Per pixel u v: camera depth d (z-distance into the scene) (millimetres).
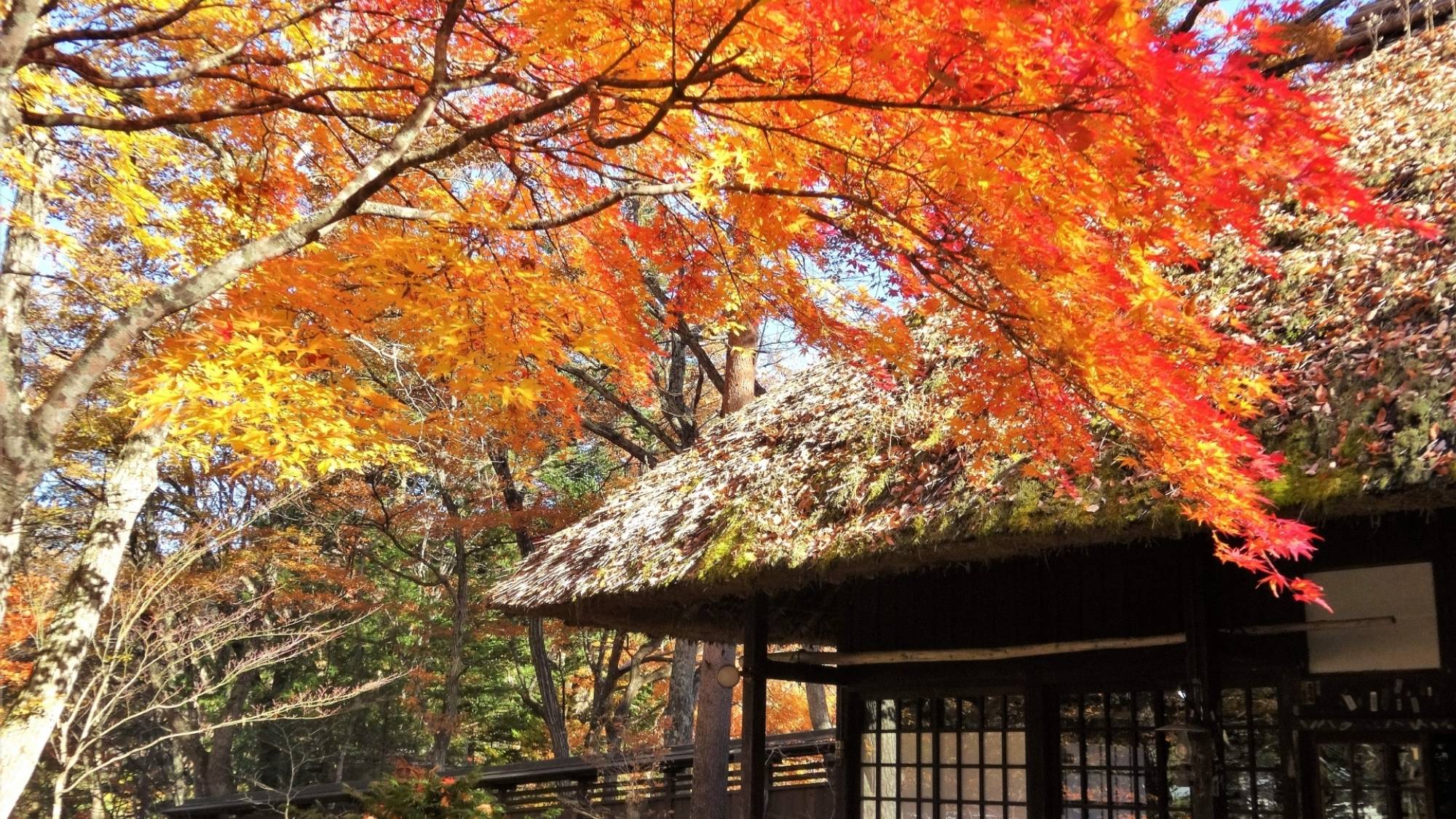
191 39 4109
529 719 18234
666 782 11508
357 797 8266
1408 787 3719
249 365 3590
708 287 4086
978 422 3602
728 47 2994
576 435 6641
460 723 16438
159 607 9867
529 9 3094
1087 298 2820
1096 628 5000
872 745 6238
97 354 2623
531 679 19656
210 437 4129
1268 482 3154
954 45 2318
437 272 3791
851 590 6441
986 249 2992
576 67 3607
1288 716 4074
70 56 3168
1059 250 2781
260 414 3777
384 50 4105
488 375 3768
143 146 5496
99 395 7934
